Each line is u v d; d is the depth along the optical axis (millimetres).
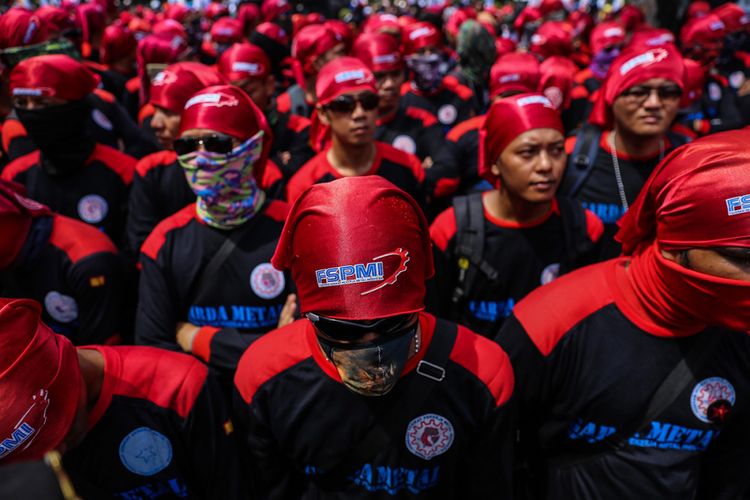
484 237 2439
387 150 3266
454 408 1358
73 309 2080
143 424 1346
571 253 2480
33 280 2006
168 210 3020
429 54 5082
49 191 3053
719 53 6469
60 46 4250
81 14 6973
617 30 6551
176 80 2955
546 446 1633
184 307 2207
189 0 14523
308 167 3195
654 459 1456
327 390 1334
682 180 1126
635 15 8820
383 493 1402
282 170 3812
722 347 1382
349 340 1147
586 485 1552
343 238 1068
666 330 1367
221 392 1535
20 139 3656
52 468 401
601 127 3105
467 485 1516
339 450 1370
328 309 1098
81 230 2123
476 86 5645
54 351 1096
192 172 2010
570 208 2523
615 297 1446
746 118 3748
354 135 2965
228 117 1982
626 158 2984
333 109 2939
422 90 5273
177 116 2953
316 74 4406
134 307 2459
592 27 10438
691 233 1130
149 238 2195
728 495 1559
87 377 1294
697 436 1435
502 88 4137
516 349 1541
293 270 1184
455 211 2490
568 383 1494
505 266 2461
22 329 1029
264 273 2150
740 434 1481
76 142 2980
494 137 2342
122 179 3227
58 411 1098
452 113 5336
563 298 1515
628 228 1412
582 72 7141
